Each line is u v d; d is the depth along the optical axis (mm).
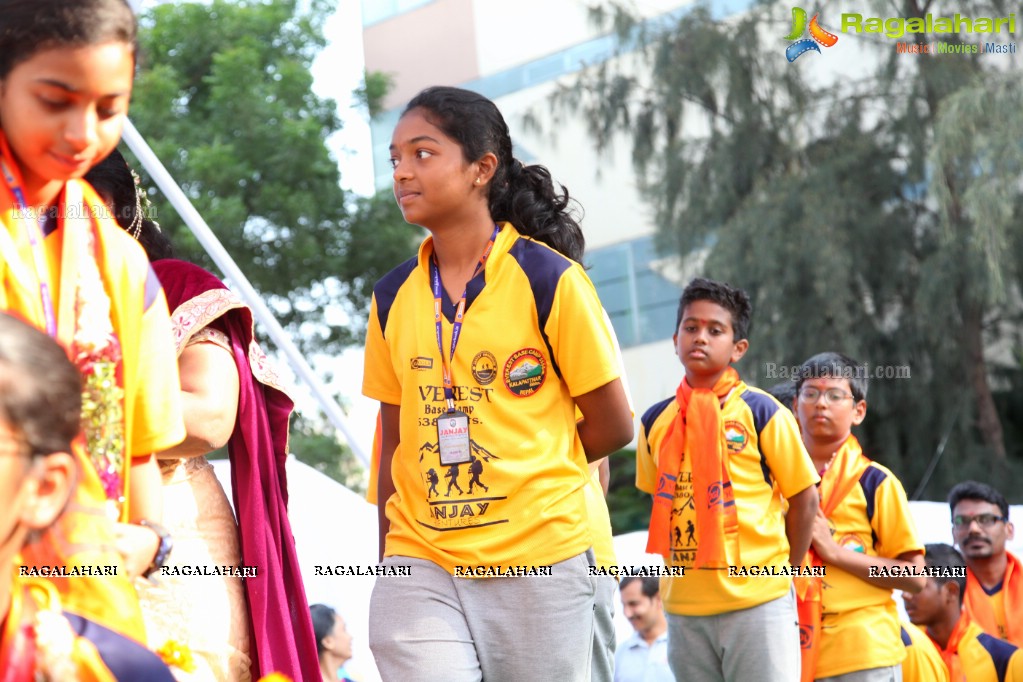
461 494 3684
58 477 1562
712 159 16906
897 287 16188
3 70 2184
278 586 3455
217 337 3428
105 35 2184
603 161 18312
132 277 2553
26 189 2389
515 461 3664
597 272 18859
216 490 3441
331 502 6941
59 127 2203
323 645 5844
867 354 15773
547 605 3633
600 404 3742
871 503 5910
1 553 1550
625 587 7309
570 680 3674
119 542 2361
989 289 14992
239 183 19578
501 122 3883
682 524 5449
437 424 3730
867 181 16375
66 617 1815
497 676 3684
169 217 18906
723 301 5492
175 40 21281
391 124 20891
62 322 2402
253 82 20453
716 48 16891
